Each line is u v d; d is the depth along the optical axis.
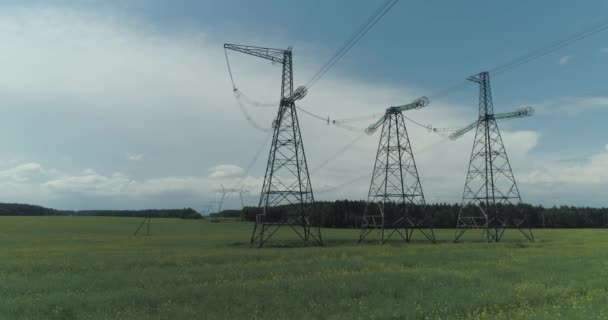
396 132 71.00
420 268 33.03
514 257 40.97
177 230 115.31
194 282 27.00
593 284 25.08
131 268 34.38
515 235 88.19
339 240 72.62
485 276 28.62
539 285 24.58
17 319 18.36
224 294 22.22
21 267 34.12
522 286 24.22
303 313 18.53
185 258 40.44
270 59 64.94
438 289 23.61
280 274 29.88
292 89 65.69
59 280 27.53
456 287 24.53
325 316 18.28
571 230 118.38
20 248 54.94
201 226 136.75
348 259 39.00
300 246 62.12
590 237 80.50
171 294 22.30
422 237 81.62
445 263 36.75
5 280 27.70
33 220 133.75
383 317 17.98
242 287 24.09
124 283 26.44
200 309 19.39
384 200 69.69
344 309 19.42
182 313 18.62
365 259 39.34
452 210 145.75
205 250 51.47
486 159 74.94
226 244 64.19
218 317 18.08
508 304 20.22
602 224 162.62
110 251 49.94
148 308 19.81
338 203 140.75
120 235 90.12
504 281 26.27
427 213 134.00
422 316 18.36
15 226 108.56
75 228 109.44
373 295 22.17
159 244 64.06
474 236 85.31
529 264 35.12
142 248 55.19
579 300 20.78
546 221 157.88
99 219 152.00
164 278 28.08
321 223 140.62
